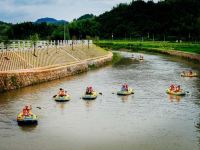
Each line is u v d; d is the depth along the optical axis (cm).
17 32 19662
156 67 9206
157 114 4269
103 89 5847
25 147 3148
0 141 3291
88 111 4388
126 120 4003
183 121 3978
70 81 6619
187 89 5938
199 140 3359
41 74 6316
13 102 4756
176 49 14562
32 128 3684
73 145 3216
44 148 3133
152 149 3127
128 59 11706
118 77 7256
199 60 10625
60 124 3834
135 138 3406
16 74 5669
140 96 5300
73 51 10012
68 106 4628
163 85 6306
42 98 5041
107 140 3350
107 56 11475
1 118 4019
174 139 3384
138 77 7275
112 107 4600
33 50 7775
